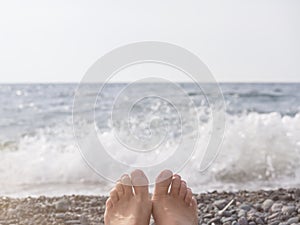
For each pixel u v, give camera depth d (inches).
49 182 45.6
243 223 31.3
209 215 33.1
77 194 40.9
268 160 47.9
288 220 31.9
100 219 33.0
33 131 78.5
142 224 30.3
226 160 47.3
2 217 33.8
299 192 38.7
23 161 48.8
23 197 39.8
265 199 37.4
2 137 69.5
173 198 31.6
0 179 45.7
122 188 31.5
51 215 34.1
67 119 96.7
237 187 42.8
